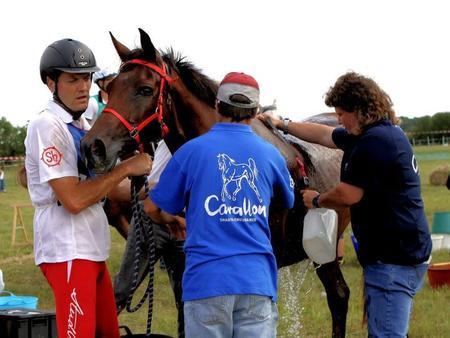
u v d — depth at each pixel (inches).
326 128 290.5
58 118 232.1
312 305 428.8
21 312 286.8
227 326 203.5
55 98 237.8
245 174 209.0
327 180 319.6
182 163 210.5
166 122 255.9
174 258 286.8
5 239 880.9
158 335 263.4
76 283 229.0
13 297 350.0
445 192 1248.8
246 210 207.9
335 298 330.0
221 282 201.5
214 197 206.1
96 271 236.5
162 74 248.4
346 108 241.8
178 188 211.6
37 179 233.9
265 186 213.0
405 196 239.8
